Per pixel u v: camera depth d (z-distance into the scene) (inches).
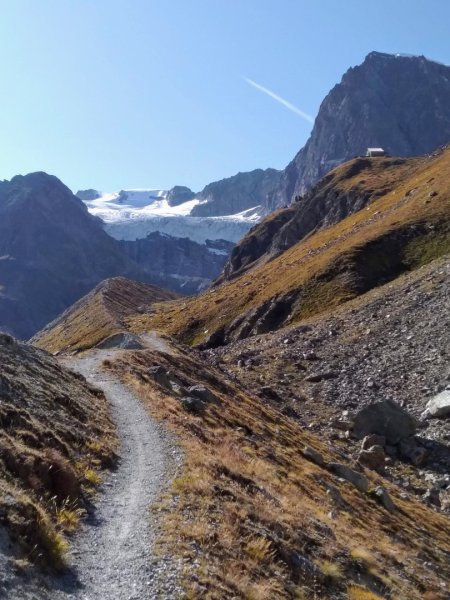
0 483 613.0
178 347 3348.9
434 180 5610.2
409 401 2140.7
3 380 1048.8
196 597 560.4
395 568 989.8
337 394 2345.0
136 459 1031.6
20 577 492.4
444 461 1786.4
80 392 1419.8
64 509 683.4
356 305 3341.5
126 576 575.8
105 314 7736.2
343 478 1492.4
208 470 992.2
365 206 7628.0
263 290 5137.8
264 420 1894.7
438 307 2807.6
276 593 656.4
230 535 737.0
